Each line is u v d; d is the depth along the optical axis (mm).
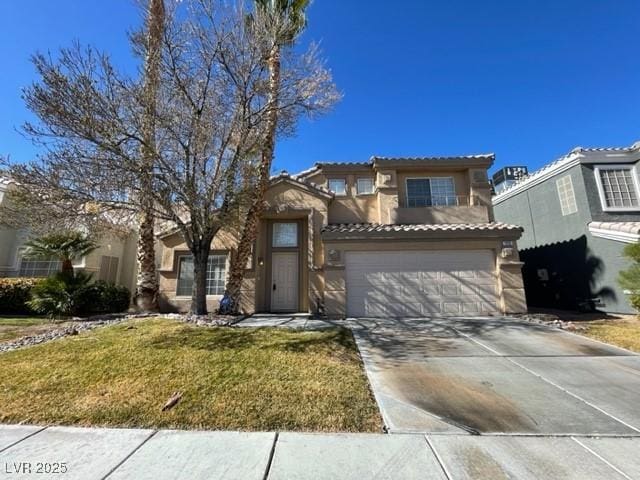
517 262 12852
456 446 3768
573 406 4824
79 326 9555
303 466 3389
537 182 17500
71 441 3904
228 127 10438
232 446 3795
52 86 7695
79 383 5488
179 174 9586
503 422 4352
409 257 13164
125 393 5133
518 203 19047
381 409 4738
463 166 15734
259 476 3225
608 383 5723
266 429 4199
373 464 3422
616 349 7781
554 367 6570
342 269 13000
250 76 10258
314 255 13922
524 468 3334
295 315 13148
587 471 3273
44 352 6957
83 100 7934
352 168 16422
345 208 15797
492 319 11789
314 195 14539
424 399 5086
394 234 13164
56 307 11227
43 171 8266
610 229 13453
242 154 10719
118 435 4055
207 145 9711
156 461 3484
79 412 4586
